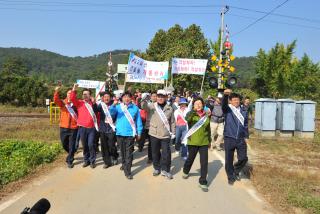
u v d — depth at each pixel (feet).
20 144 41.91
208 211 21.63
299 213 21.67
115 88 78.84
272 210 22.09
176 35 152.25
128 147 28.73
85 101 31.83
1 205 21.72
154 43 157.69
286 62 131.23
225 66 64.95
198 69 57.72
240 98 28.63
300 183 28.45
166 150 29.32
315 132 64.34
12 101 129.49
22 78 129.59
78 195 23.94
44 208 6.86
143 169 31.99
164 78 51.03
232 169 28.17
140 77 50.78
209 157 38.65
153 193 24.93
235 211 21.76
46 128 64.39
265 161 37.81
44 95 130.21
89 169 31.55
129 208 21.75
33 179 27.86
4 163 31.68
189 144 27.14
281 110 58.13
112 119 29.99
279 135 58.29
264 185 27.25
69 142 32.19
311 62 143.64
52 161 34.60
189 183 27.78
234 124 27.94
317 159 39.70
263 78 136.67
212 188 26.66
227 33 76.07
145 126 39.37
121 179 28.40
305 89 137.80
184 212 21.35
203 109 27.20
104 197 23.68
